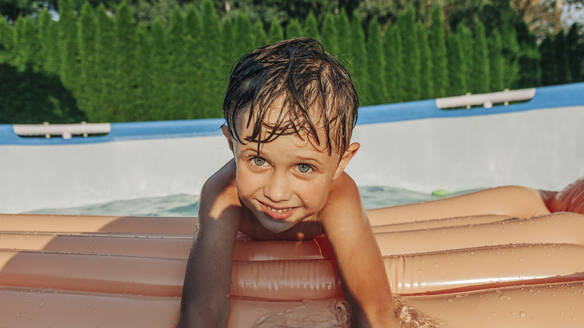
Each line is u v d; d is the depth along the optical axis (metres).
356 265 1.06
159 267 1.30
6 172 3.10
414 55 8.38
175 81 7.77
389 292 1.07
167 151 3.40
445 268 1.25
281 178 0.87
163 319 1.07
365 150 3.56
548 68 9.04
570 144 3.28
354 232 1.08
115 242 1.52
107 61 7.77
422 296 1.14
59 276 1.32
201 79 7.75
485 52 8.55
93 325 1.06
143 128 3.37
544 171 3.35
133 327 1.05
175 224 1.72
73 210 3.04
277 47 0.96
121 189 3.33
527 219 1.60
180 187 3.42
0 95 7.97
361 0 14.97
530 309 1.04
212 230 1.11
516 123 3.43
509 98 3.43
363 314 1.03
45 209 3.10
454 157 3.50
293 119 0.81
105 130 3.31
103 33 7.75
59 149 3.22
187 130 3.43
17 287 1.29
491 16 16.34
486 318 1.02
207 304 1.01
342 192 1.13
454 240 1.48
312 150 0.84
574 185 2.00
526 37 9.02
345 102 0.89
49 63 7.99
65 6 7.94
